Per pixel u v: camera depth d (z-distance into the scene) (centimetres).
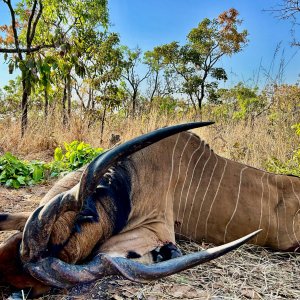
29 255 232
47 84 862
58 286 235
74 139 900
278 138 755
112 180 314
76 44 957
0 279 245
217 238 394
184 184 380
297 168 604
